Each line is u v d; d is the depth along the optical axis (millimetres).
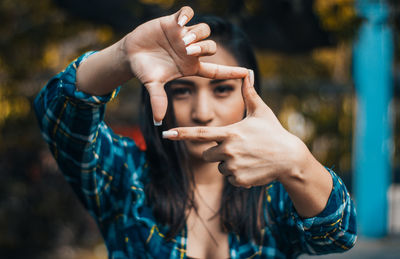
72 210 5031
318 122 5648
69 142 1191
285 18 3439
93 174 1273
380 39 5191
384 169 5301
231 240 1288
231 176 938
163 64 933
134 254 1306
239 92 1228
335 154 5848
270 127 931
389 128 5328
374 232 5289
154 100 914
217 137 919
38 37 4477
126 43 954
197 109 1198
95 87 1062
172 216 1295
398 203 7285
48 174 4992
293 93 5609
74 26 4488
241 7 3467
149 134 1353
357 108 5371
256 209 1289
